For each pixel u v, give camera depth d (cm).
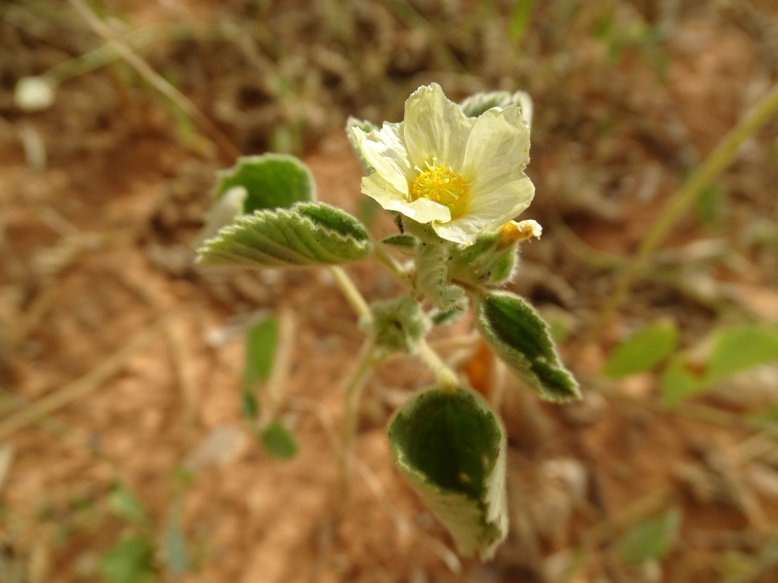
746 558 13
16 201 16
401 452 7
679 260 16
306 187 9
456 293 7
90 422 13
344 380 14
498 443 7
